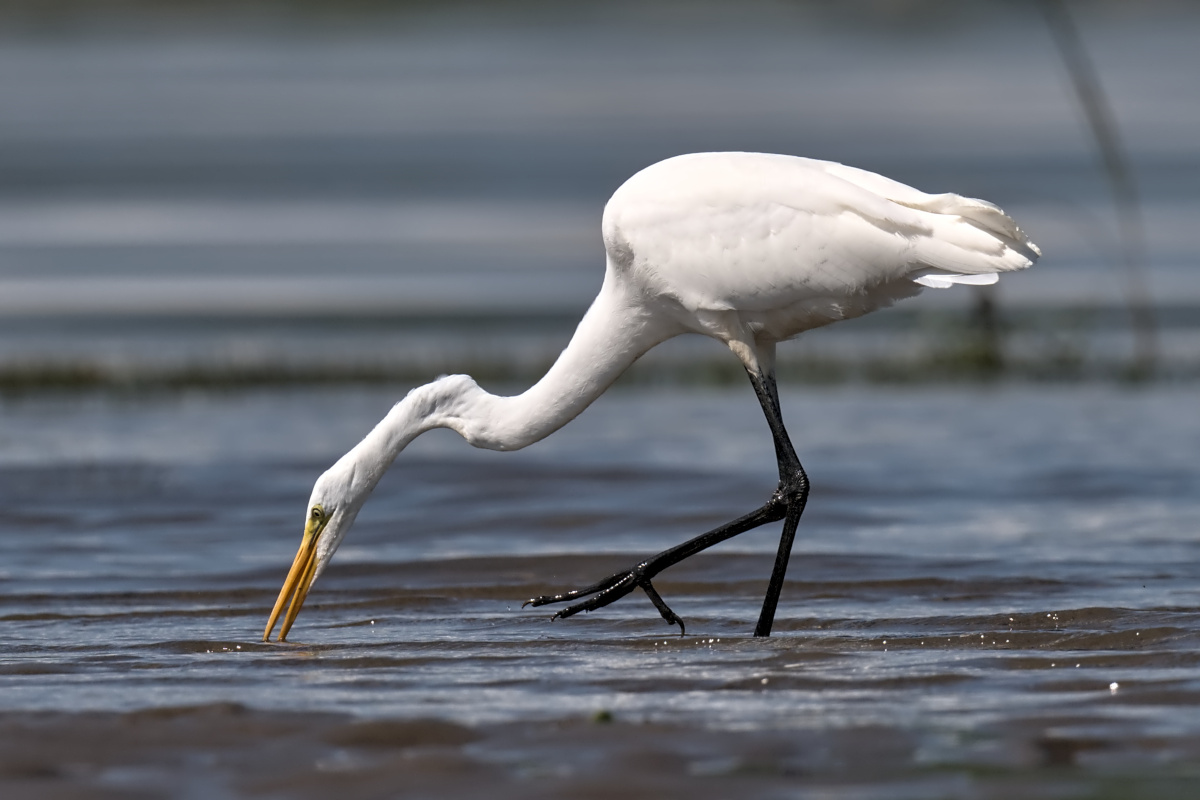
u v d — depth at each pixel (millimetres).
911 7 102812
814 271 10102
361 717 7852
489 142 51406
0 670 9109
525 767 7031
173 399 20359
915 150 46812
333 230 36312
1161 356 23172
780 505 10125
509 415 10320
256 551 12938
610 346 10547
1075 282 29172
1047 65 79250
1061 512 13984
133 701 8234
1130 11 109125
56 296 28297
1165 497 14516
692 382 21938
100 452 16828
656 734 7496
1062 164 43594
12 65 77812
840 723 7668
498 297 28641
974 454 16578
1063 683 8414
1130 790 6676
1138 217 35250
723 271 10203
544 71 76688
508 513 14211
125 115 59500
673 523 13820
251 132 54938
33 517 14031
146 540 13328
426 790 6742
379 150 49969
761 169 10234
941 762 7062
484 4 111125
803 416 19188
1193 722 7609
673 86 68812
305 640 10031
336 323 26188
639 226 10281
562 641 9898
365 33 97375
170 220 37531
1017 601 10859
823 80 72125
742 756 7160
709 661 9180
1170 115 55656
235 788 6801
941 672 8719
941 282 10008
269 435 17844
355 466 10039
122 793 6742
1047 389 21203
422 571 12273
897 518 13914
